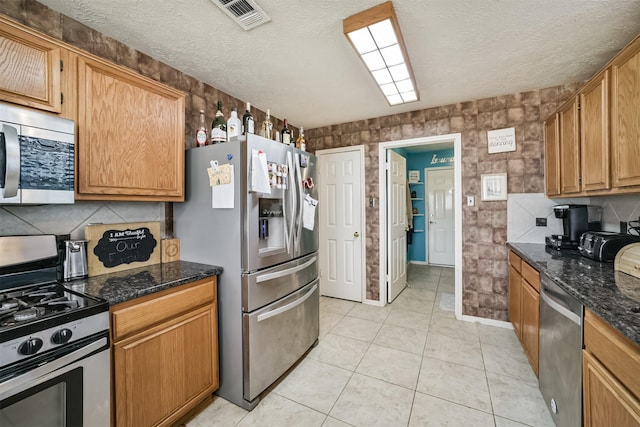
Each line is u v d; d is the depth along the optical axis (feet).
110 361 3.87
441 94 8.48
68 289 4.23
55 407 3.28
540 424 4.90
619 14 4.87
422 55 6.25
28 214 4.56
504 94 8.54
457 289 9.36
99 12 4.77
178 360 4.78
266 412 5.29
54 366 3.17
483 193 8.88
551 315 4.85
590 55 6.28
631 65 4.26
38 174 3.70
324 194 11.80
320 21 5.04
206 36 5.49
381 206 10.63
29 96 3.83
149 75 6.18
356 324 9.09
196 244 6.05
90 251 4.94
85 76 4.42
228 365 5.59
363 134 10.85
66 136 4.01
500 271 8.75
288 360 6.34
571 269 5.09
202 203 5.92
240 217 5.35
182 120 5.94
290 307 6.23
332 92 8.27
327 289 11.87
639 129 4.10
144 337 4.29
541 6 4.69
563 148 6.81
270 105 9.28
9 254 4.12
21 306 3.55
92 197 4.56
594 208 7.16
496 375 6.32
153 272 5.24
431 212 17.83
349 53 6.16
